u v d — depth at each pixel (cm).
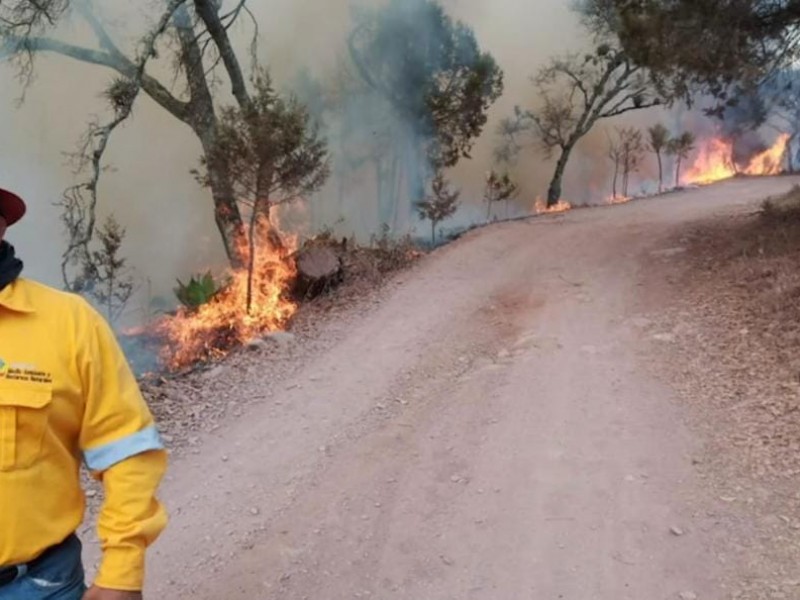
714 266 1016
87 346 186
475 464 532
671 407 590
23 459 175
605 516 442
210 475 562
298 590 394
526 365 740
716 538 405
